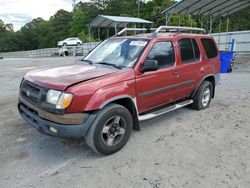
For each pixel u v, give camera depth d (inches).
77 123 130.0
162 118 211.9
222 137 173.2
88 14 2755.9
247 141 166.9
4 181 121.1
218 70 247.8
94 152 150.7
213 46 240.4
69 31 3142.2
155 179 123.4
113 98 141.6
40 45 3804.1
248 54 850.1
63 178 124.1
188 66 201.3
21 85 158.1
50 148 155.6
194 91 221.6
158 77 172.7
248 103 261.1
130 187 117.0
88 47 1315.2
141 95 162.6
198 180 122.8
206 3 643.5
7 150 152.4
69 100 127.0
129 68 157.3
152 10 2070.6
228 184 119.7
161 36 182.7
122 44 182.9
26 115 152.6
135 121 165.6
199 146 159.0
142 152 150.6
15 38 3914.9
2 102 267.0
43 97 133.8
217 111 232.5
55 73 152.7
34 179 123.1
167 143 163.0
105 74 145.6
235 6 700.0
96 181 121.6
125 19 978.1
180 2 625.3
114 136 147.9
